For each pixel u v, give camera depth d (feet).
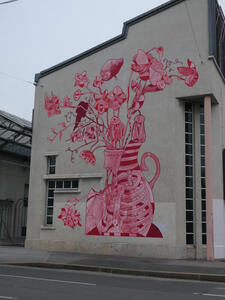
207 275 37.50
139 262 47.75
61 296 26.45
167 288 31.63
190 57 55.93
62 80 66.44
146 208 55.01
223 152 56.13
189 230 54.34
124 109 59.57
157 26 59.21
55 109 66.13
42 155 65.67
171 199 53.62
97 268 43.04
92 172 60.34
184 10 57.62
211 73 53.93
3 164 86.89
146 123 57.41
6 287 30.09
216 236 52.42
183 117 56.70
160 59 58.13
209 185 51.52
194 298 26.94
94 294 27.53
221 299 26.81
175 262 48.01
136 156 57.21
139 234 54.80
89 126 62.18
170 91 56.54
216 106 56.95
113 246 56.29
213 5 56.24
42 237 62.59
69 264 45.21
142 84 58.85
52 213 63.46
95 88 62.85
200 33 55.88
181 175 54.90
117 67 61.41
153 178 55.31
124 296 27.07
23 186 93.15
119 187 57.57
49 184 64.90
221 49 60.59
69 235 60.34
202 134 57.11
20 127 79.87
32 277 36.29
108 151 59.62
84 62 64.75
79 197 60.75
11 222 88.22
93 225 58.59
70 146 63.36
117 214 56.90
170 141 55.26
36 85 69.05
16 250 60.95
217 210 53.42
